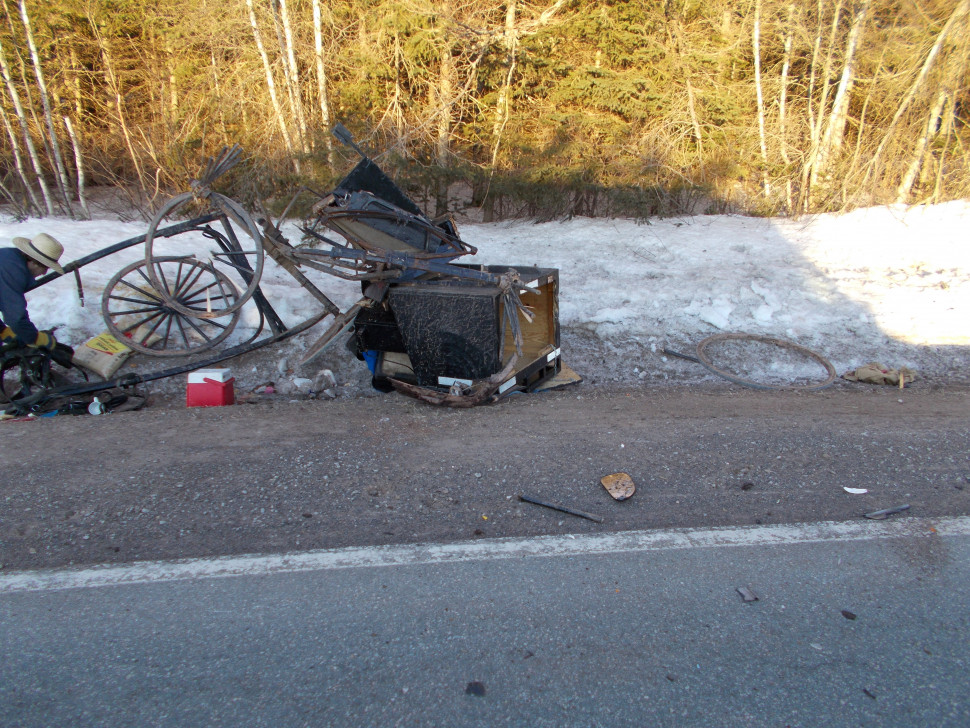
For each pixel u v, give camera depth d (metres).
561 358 6.88
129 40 12.64
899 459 4.50
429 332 5.40
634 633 2.88
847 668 2.71
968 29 10.88
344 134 5.61
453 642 2.82
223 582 3.21
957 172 11.77
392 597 3.11
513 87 11.91
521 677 2.63
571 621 2.95
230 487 4.05
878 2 11.83
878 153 11.48
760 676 2.66
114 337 6.10
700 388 6.34
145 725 2.40
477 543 3.56
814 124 12.44
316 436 4.77
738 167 11.71
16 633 2.86
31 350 5.64
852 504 3.99
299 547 3.52
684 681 2.63
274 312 6.50
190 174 11.24
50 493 3.93
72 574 3.27
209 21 11.67
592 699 2.53
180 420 5.10
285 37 11.27
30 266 5.68
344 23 12.19
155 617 2.97
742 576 3.29
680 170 11.44
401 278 5.53
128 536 3.59
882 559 3.45
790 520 3.81
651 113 11.71
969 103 12.30
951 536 3.64
